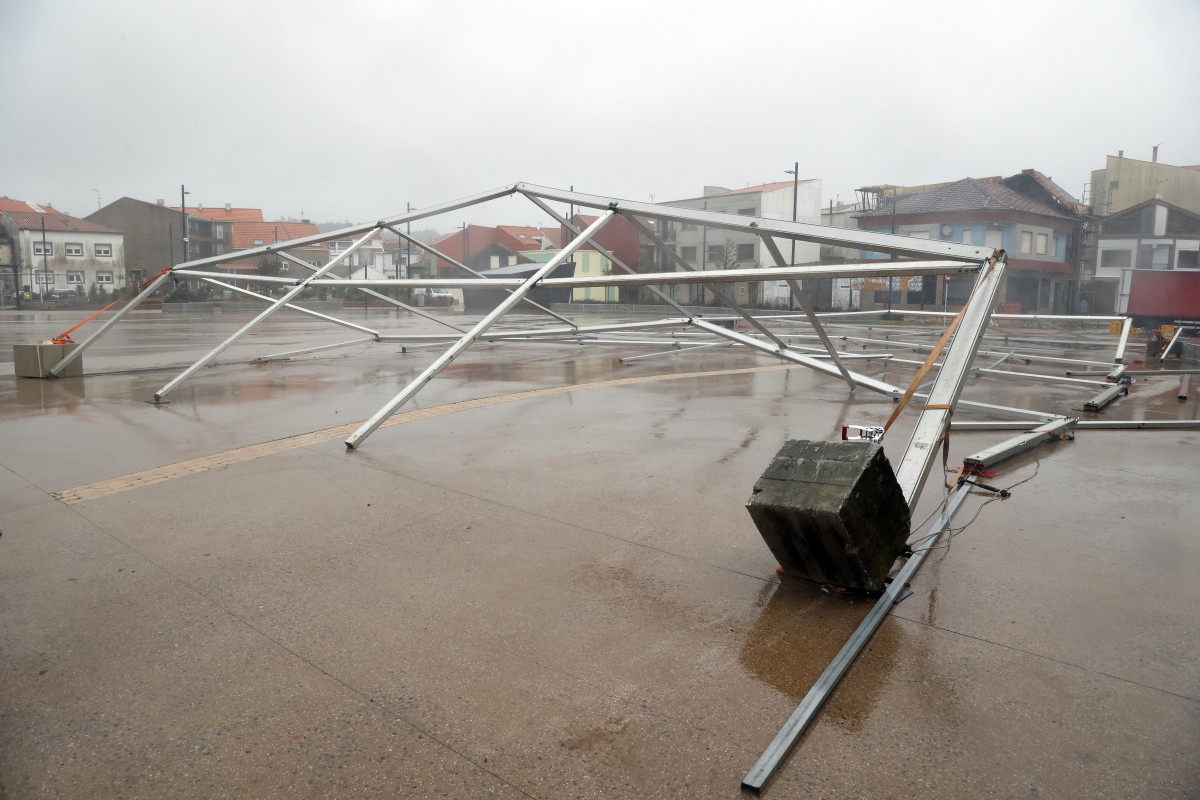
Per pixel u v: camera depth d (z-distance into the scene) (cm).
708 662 286
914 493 378
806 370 1308
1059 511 472
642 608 334
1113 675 275
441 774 222
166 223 6575
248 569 377
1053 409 908
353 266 7881
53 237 6028
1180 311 2853
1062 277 4678
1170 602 337
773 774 220
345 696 263
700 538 425
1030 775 220
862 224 4731
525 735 241
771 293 4738
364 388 1027
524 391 1006
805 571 355
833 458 341
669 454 633
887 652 292
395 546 411
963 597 344
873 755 230
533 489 524
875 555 332
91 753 232
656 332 2398
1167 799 209
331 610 331
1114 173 4947
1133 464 596
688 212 732
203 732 243
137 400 910
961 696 262
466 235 6688
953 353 441
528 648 297
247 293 1304
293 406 867
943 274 504
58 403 885
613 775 221
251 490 518
